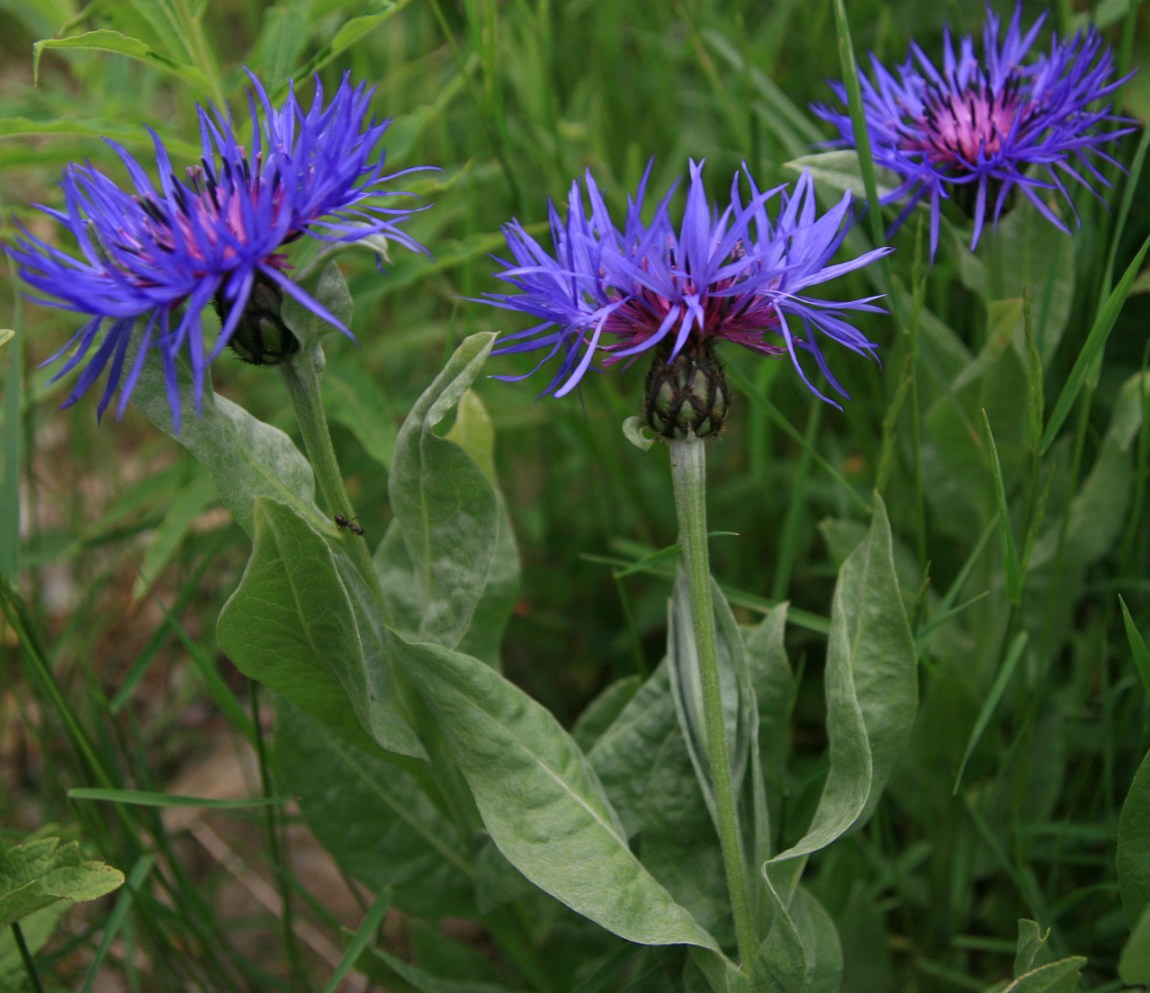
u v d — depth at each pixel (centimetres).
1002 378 37
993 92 36
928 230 37
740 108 48
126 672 51
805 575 46
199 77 35
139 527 46
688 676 30
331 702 31
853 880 37
